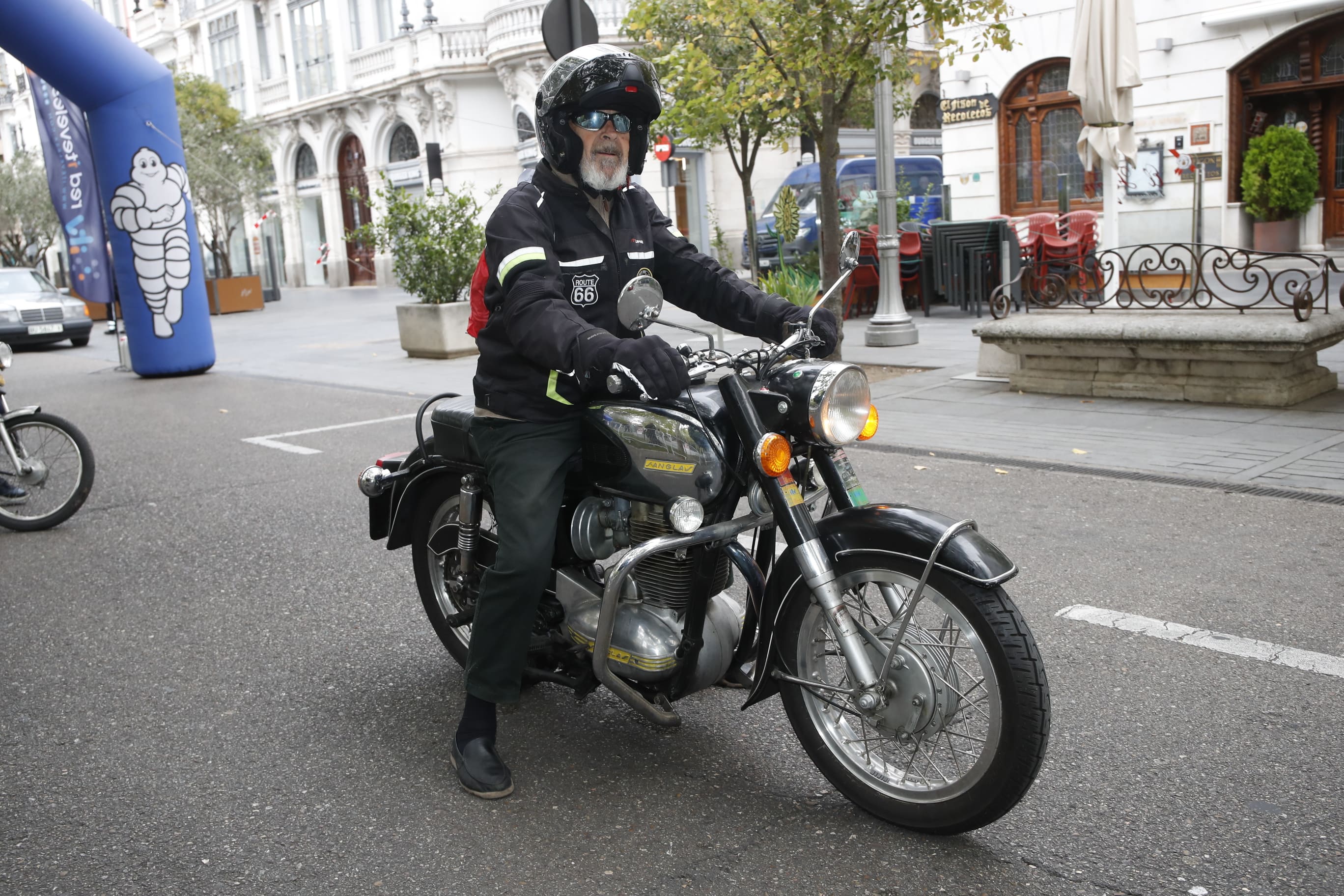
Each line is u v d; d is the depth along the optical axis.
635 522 2.95
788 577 2.83
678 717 2.98
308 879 2.69
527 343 2.68
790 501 2.70
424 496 3.84
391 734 3.48
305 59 35.34
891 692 2.69
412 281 13.77
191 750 3.42
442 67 29.52
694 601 2.84
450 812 2.98
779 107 12.91
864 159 18.67
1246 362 7.43
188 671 4.05
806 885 2.57
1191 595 4.24
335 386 11.78
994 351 9.20
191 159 29.14
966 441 7.04
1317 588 4.24
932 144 29.56
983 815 2.57
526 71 28.06
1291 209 14.82
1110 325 7.95
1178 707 3.36
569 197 2.91
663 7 11.80
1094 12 8.98
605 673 2.88
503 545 2.97
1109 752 3.11
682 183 27.38
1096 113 9.10
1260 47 14.32
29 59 12.10
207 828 2.95
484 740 3.12
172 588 5.04
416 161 31.72
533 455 2.98
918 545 2.56
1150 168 15.34
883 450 6.96
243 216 32.25
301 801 3.08
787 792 3.01
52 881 2.72
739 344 12.00
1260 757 3.04
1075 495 5.71
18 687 3.97
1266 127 15.23
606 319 3.00
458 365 12.90
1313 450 6.21
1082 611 4.14
